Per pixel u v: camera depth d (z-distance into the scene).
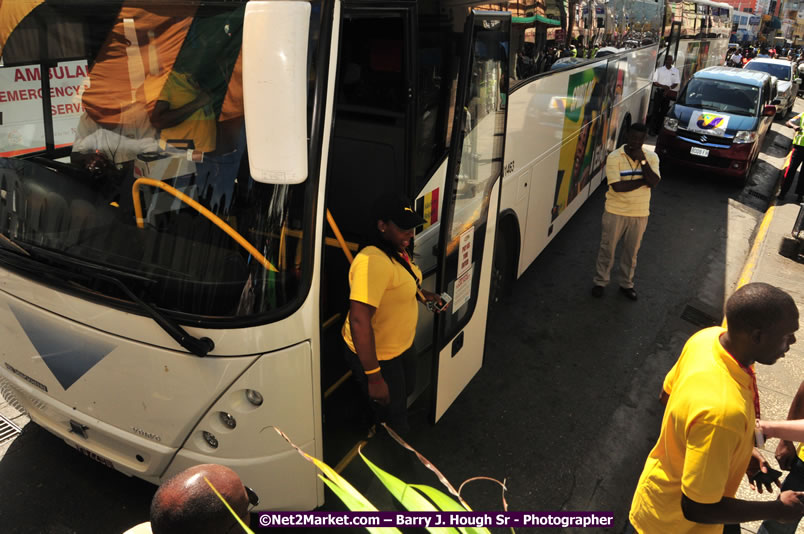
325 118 2.39
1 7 2.69
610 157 5.68
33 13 2.67
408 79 3.00
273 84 2.07
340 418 3.56
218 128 2.46
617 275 6.80
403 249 2.98
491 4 3.92
